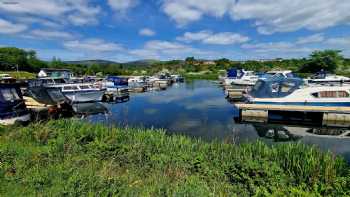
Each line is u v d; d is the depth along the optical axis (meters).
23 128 7.83
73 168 4.69
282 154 6.09
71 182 3.94
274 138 11.02
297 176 5.01
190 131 12.34
